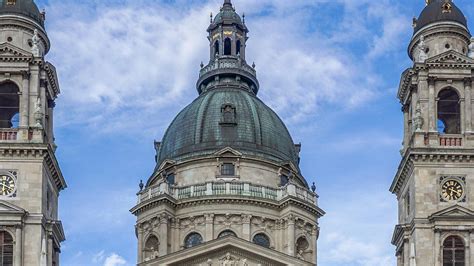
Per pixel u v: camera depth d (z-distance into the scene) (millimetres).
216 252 141500
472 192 133750
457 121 138875
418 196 133375
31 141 133375
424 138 135500
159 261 140250
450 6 142750
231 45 186375
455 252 131875
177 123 179125
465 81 138125
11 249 130125
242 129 174875
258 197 166875
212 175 170125
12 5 140500
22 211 130375
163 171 173125
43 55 142000
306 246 168750
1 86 137375
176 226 166875
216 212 165875
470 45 140250
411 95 140500
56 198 141250
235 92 180625
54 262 138125
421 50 140250
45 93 138250
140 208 168500
